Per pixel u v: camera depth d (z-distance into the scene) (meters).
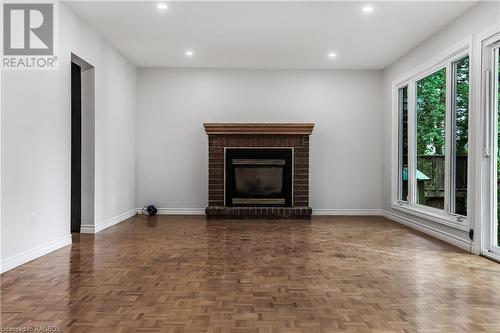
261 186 7.30
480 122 4.27
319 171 7.69
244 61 7.16
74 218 5.58
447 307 2.67
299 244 4.83
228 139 7.29
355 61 7.11
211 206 7.26
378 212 7.68
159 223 6.53
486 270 3.64
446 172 5.10
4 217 3.50
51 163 4.31
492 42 4.11
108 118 6.12
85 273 3.46
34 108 3.99
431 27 5.28
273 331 2.26
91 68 5.55
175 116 7.69
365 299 2.83
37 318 2.43
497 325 2.37
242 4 4.60
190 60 7.10
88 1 4.55
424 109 6.15
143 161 7.68
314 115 7.68
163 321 2.39
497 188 4.20
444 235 5.11
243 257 4.12
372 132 7.71
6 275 3.38
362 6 4.61
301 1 4.50
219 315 2.50
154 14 4.93
